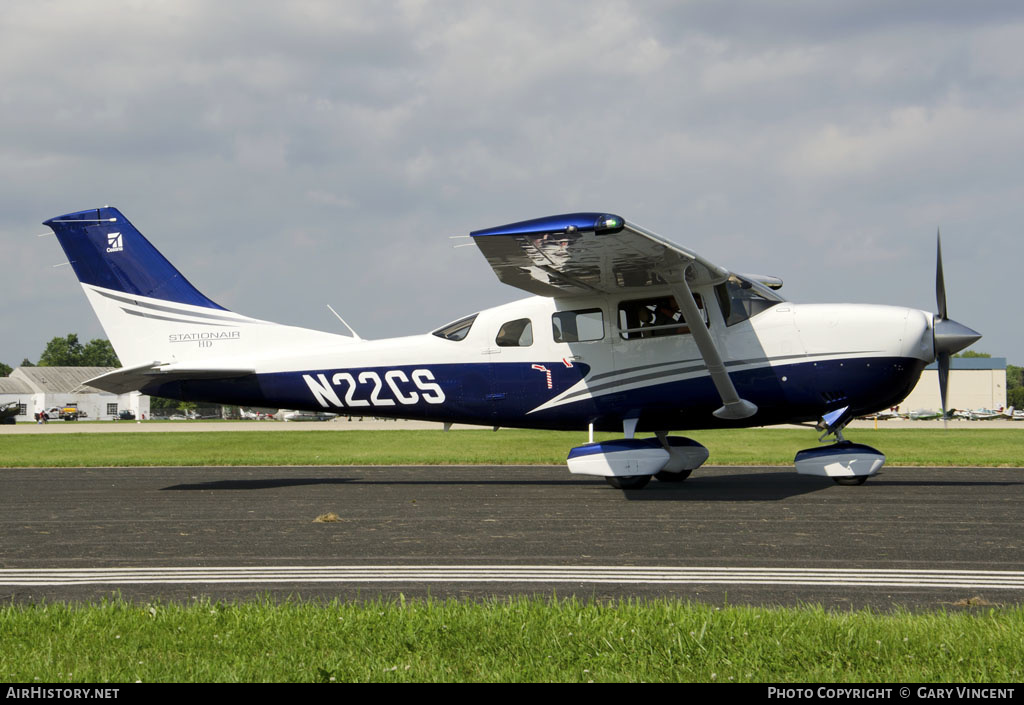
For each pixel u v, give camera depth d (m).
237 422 110.38
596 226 14.20
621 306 18.89
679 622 7.49
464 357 19.95
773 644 6.94
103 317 21.98
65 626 7.72
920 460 26.25
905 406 151.75
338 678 6.40
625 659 6.75
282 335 21.42
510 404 19.67
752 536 12.80
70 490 20.16
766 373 18.27
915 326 18.12
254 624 7.71
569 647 7.04
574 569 10.60
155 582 10.08
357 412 20.91
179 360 21.69
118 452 37.41
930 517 14.46
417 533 13.39
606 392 18.95
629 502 16.78
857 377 18.11
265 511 16.08
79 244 21.95
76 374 159.88
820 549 11.76
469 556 11.50
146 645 7.25
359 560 11.30
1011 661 6.59
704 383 18.39
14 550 12.23
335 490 19.73
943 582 9.76
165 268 21.89
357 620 7.79
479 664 6.72
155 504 17.31
